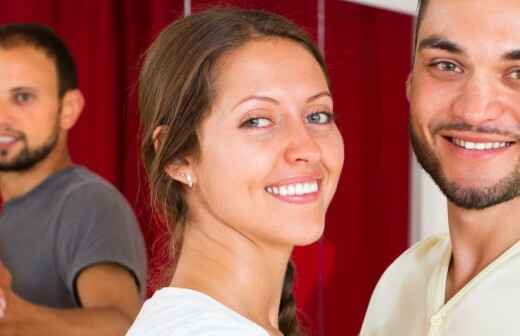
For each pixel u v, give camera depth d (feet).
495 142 4.44
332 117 3.80
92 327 5.56
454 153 4.53
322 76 3.74
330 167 3.73
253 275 3.73
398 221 10.92
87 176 6.18
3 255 5.97
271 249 3.76
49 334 5.47
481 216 4.55
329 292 10.30
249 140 3.57
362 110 10.41
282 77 3.60
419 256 5.09
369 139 10.52
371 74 10.43
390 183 10.79
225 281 3.70
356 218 10.52
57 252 5.90
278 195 3.61
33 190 6.05
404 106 10.82
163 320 3.45
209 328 3.34
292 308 4.25
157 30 8.15
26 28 6.35
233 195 3.60
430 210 10.95
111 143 8.13
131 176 8.13
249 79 3.57
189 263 3.80
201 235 3.76
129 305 5.80
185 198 3.81
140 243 6.17
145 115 3.83
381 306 5.16
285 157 3.59
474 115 4.40
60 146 6.24
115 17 8.16
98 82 8.06
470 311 4.51
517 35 4.34
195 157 3.66
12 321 5.46
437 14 4.51
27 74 6.22
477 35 4.39
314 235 3.66
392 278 5.16
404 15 10.66
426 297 4.86
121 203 6.12
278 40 3.67
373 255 10.71
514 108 4.39
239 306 3.71
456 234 4.69
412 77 4.75
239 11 3.73
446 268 4.81
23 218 6.04
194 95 3.60
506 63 4.37
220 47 3.59
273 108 3.59
